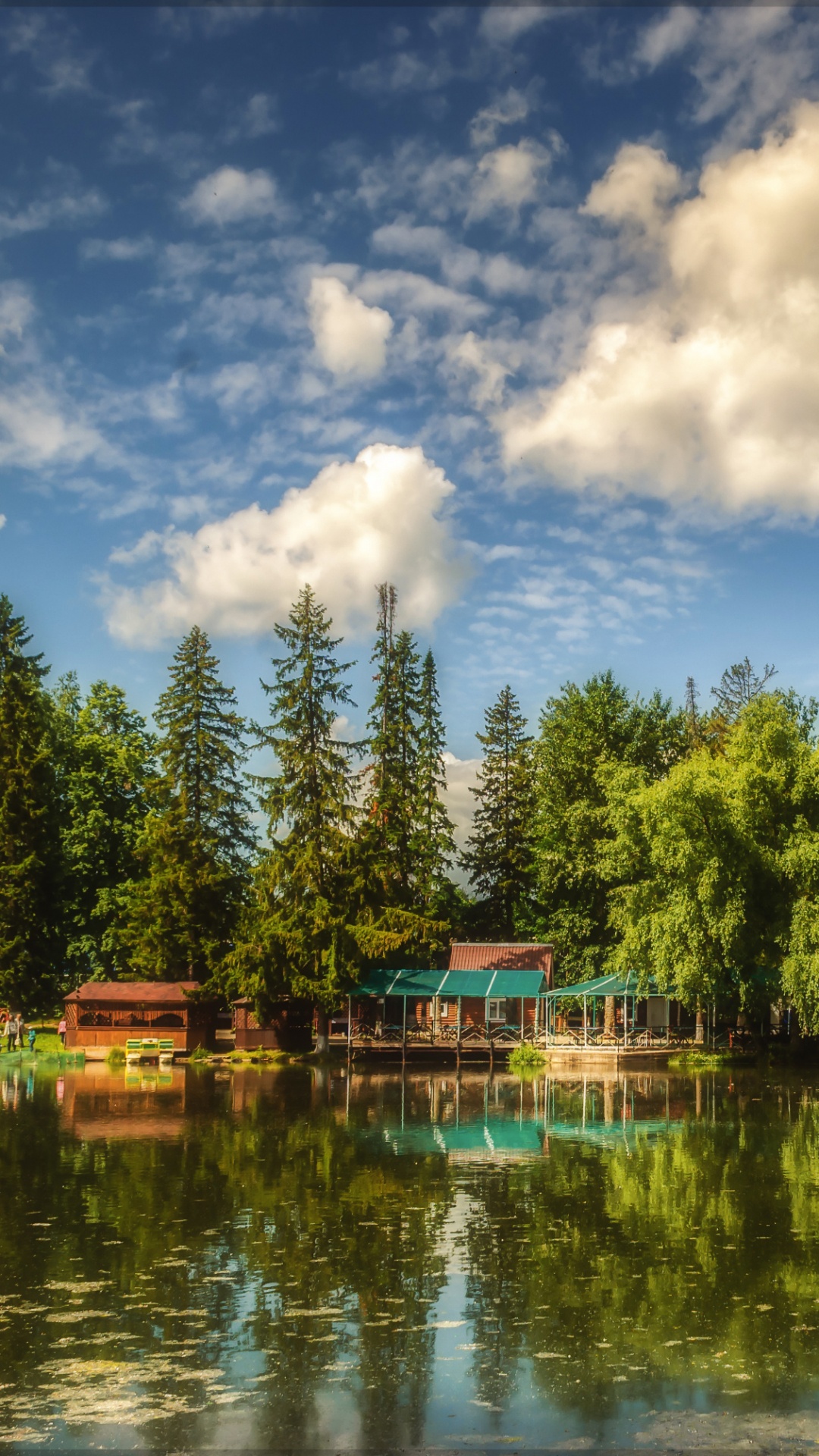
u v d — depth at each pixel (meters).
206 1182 19.42
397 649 67.50
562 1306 12.34
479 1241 15.08
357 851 50.88
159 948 51.72
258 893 51.09
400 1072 45.50
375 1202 17.69
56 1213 16.98
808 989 40.12
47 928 53.50
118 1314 12.06
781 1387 10.11
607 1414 9.56
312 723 52.03
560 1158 21.95
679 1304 12.38
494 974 53.06
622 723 62.44
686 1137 24.86
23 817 52.12
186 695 54.38
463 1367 10.59
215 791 53.81
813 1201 17.67
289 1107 31.39
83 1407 9.69
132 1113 29.84
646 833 45.00
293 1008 54.50
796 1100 33.19
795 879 42.47
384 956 50.69
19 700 54.91
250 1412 9.57
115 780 60.53
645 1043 50.78
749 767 43.75
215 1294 12.76
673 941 43.12
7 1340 11.28
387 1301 12.50
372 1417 9.46
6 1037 52.19
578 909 60.75
